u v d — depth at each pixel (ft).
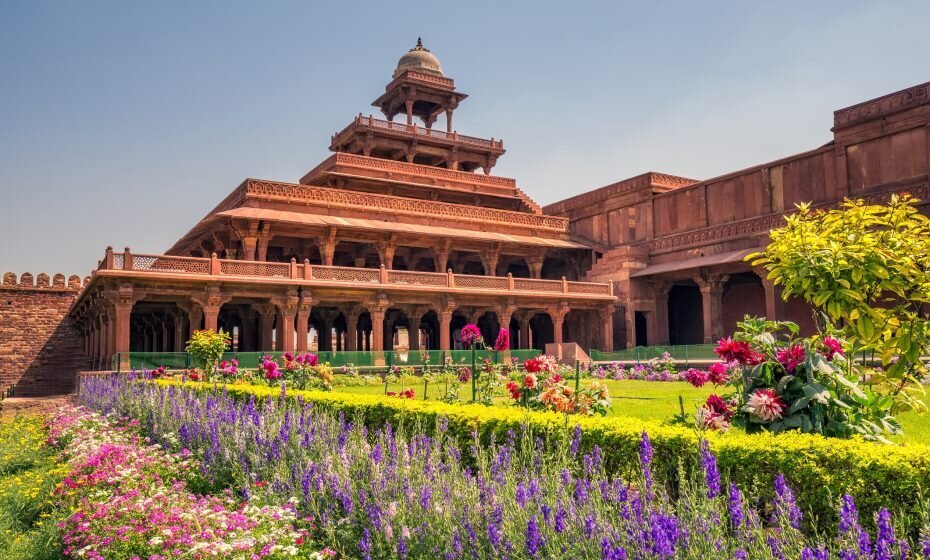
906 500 17.12
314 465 23.95
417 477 21.59
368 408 35.55
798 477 18.88
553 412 29.12
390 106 182.19
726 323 147.74
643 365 107.55
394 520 19.27
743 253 126.21
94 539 21.49
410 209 141.28
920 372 28.40
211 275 99.25
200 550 18.86
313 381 70.79
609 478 23.65
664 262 147.54
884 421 24.61
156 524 21.24
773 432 23.17
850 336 29.48
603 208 168.14
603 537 14.17
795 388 24.00
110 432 41.45
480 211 151.33
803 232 27.81
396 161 160.56
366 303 114.11
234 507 25.58
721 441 21.09
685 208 147.13
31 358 139.54
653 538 13.64
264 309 112.16
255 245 118.83
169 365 88.69
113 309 95.66
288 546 19.38
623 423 24.93
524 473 20.08
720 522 14.73
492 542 15.93
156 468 31.14
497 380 57.57
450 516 18.22
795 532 13.79
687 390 69.82
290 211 126.41
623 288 147.23
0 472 38.88
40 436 52.75
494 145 181.78
